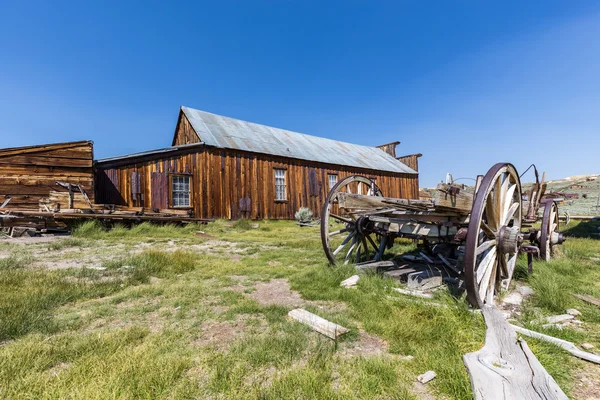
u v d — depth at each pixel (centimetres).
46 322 272
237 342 241
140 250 679
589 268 485
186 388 183
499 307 329
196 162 1367
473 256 275
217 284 422
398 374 202
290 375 193
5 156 938
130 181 1212
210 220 1285
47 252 632
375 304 327
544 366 201
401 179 2347
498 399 154
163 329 267
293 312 306
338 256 597
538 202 542
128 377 189
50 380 188
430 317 294
